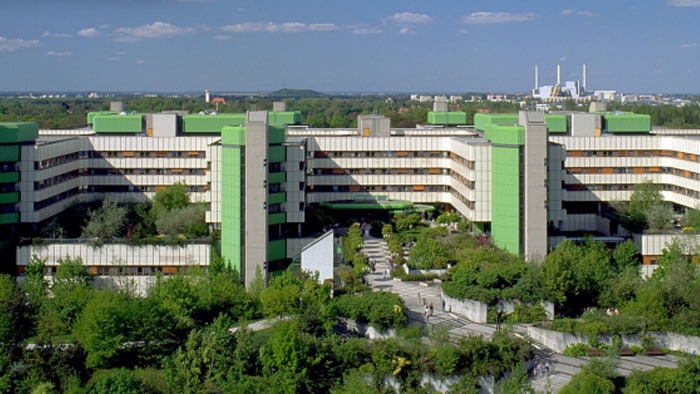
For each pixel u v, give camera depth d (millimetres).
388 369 144750
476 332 164125
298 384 142625
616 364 147500
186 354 147625
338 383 144375
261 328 165875
